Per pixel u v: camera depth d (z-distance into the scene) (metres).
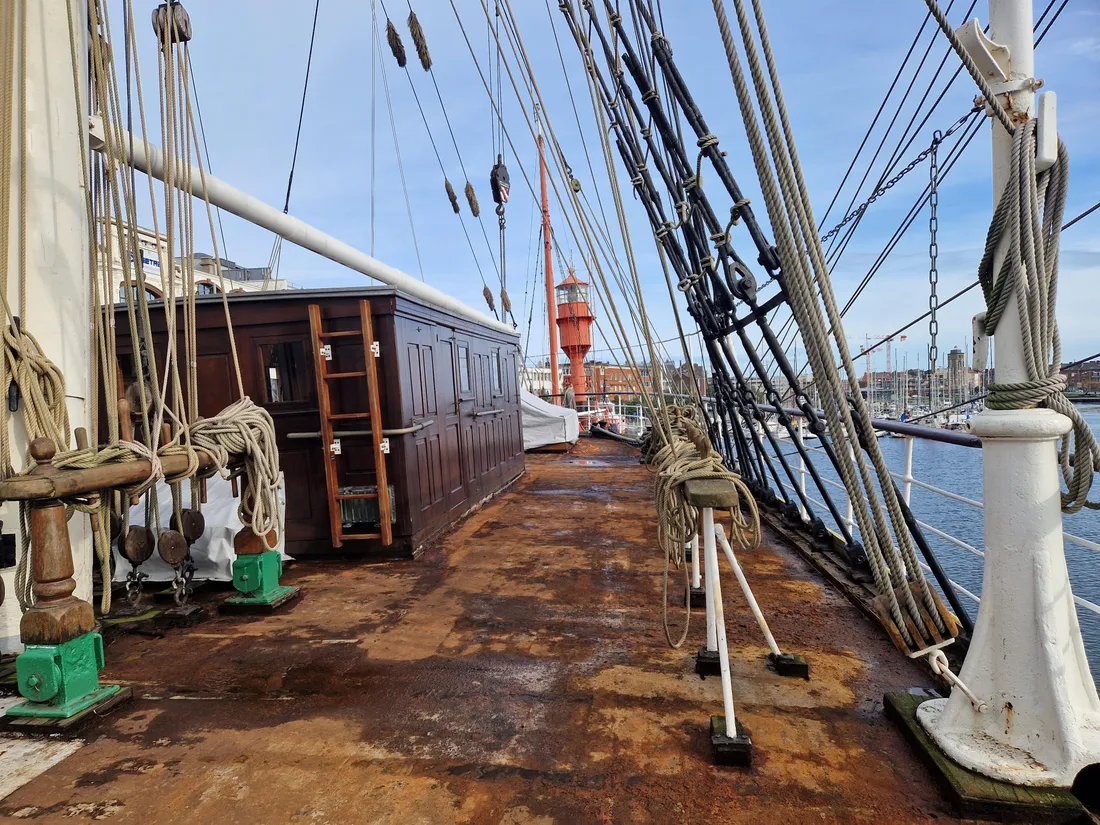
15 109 2.63
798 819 1.67
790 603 3.32
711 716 2.17
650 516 5.67
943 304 4.24
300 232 4.59
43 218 2.74
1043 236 1.72
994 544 1.80
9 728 2.20
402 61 5.45
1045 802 1.61
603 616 3.21
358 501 4.48
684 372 4.72
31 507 2.27
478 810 1.74
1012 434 1.71
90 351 2.99
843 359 2.04
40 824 1.73
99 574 3.84
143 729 2.22
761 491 5.60
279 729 2.20
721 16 2.04
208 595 3.70
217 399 4.55
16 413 2.63
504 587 3.74
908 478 3.17
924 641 2.04
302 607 3.49
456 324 5.75
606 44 3.20
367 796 1.81
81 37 2.85
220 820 1.73
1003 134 1.72
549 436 11.32
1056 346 1.73
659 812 1.71
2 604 2.48
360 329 4.38
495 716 2.24
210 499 4.03
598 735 2.10
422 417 4.81
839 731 2.08
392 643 2.95
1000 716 1.78
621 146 3.35
